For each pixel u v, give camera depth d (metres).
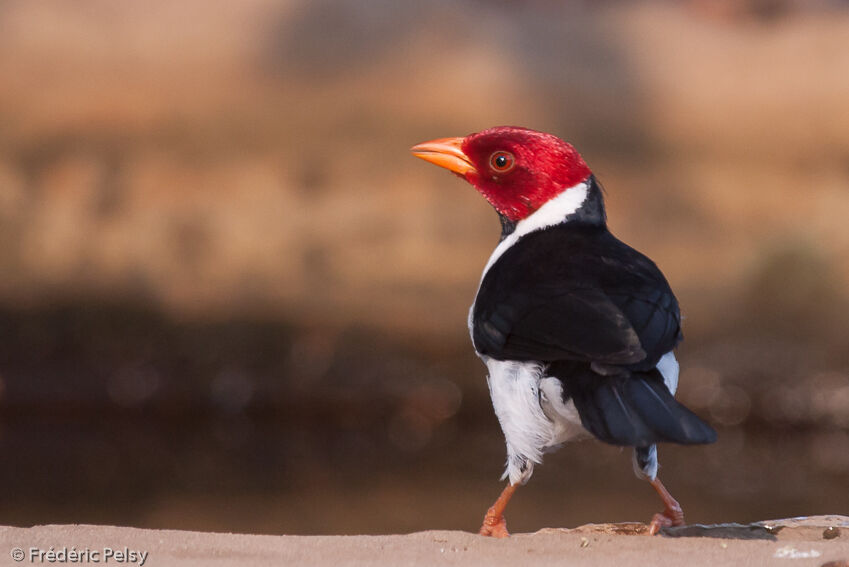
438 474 12.73
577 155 6.59
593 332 5.37
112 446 14.11
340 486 12.12
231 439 14.77
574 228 6.46
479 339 5.88
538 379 5.53
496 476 12.63
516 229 6.66
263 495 11.57
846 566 5.20
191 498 11.41
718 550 5.40
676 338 5.67
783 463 13.38
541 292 5.70
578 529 6.18
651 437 4.98
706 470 12.96
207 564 5.04
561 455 13.09
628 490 11.73
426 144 6.80
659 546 5.47
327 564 5.07
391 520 10.52
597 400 5.21
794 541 5.62
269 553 5.25
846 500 11.43
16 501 11.17
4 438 14.50
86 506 11.01
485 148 6.63
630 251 6.17
